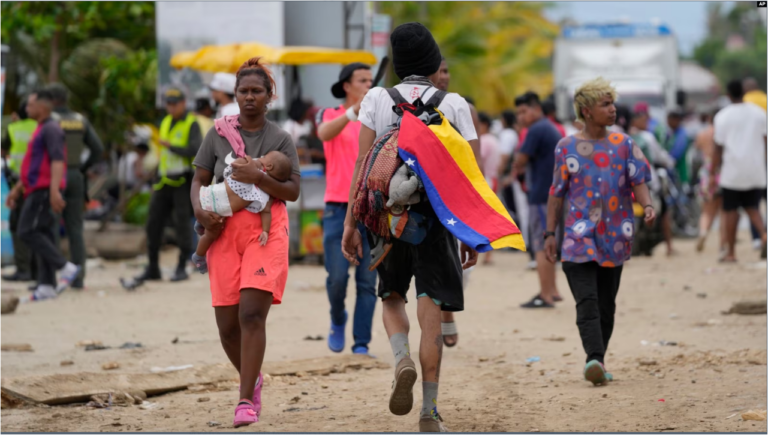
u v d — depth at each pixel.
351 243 12.55
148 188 45.34
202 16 38.03
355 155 17.58
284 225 12.84
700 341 19.08
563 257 15.45
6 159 32.38
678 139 44.97
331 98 38.88
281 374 16.27
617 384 15.18
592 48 55.62
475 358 18.06
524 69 94.38
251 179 12.44
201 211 12.54
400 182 11.55
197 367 16.42
